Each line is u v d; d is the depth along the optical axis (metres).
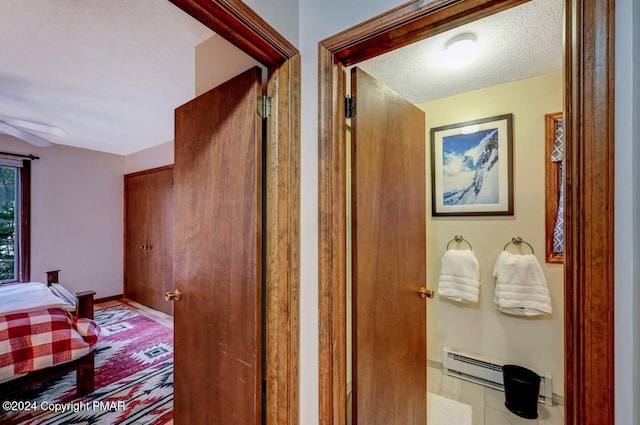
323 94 1.16
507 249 2.06
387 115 1.42
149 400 2.02
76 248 4.20
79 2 1.38
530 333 2.00
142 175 4.35
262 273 1.29
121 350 2.83
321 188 1.16
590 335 0.70
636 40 0.65
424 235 1.75
